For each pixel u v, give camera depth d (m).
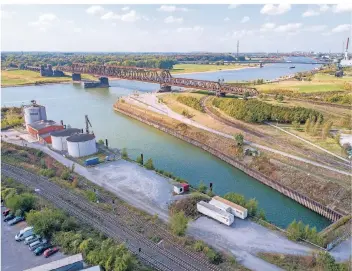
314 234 39.81
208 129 87.56
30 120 88.81
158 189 54.53
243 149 70.94
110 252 34.19
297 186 55.69
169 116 103.88
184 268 34.84
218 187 58.53
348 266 33.94
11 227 42.59
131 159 70.00
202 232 41.75
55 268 31.66
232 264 35.50
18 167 63.03
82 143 69.00
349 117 82.94
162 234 41.16
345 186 51.75
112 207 47.94
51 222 40.59
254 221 44.72
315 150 67.25
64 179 57.78
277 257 36.75
